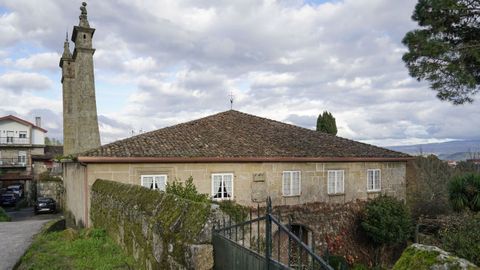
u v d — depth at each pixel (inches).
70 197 756.6
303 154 621.6
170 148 548.4
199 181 547.2
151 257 229.1
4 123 1806.1
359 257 634.8
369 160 693.3
